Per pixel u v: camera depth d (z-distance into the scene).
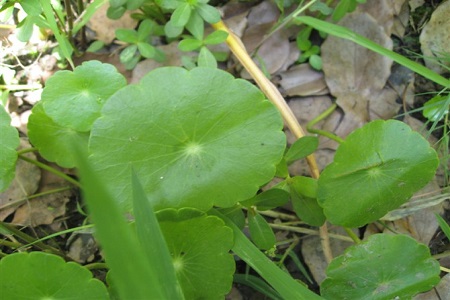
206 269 0.35
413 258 0.35
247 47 0.42
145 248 0.31
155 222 0.31
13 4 0.38
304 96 0.42
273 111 0.35
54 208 0.41
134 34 0.40
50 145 0.38
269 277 0.35
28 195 0.40
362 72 0.42
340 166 0.35
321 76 0.42
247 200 0.36
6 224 0.38
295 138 0.40
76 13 0.43
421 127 0.41
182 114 0.34
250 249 0.35
